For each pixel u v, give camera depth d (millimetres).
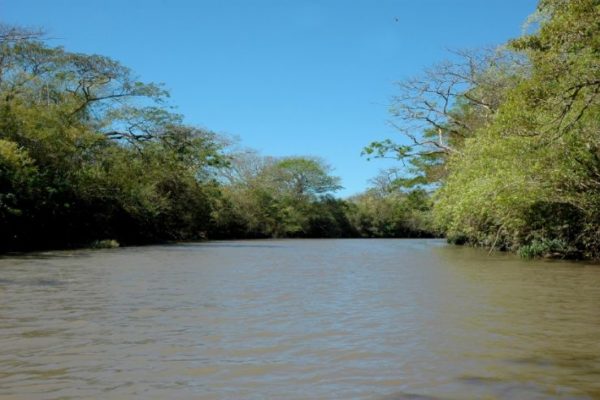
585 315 8047
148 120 37750
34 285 11766
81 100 33500
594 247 20188
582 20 11602
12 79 29594
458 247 35125
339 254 26266
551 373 5035
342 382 4773
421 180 37719
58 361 5445
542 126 14938
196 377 4918
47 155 28375
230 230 58156
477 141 23562
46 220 27344
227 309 8578
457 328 7066
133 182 36594
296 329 7016
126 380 4824
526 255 21969
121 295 10211
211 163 44906
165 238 43000
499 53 28672
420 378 4891
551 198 18625
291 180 70875
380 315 8055
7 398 4348
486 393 4473
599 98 14695
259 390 4555
